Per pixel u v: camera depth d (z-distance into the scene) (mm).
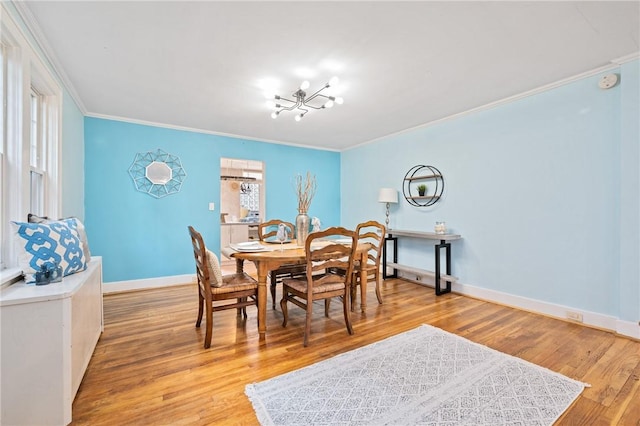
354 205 5582
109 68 2467
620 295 2451
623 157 2408
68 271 1779
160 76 2621
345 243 3115
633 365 1998
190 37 2035
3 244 1706
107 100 3211
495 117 3381
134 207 3951
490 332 2559
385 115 3754
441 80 2736
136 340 2391
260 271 2438
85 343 1857
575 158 2762
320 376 1877
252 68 2479
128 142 3898
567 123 2807
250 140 4902
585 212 2705
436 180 4059
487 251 3480
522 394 1693
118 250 3859
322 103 3330
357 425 1457
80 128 3438
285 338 2451
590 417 1512
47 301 1404
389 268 4781
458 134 3783
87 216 3650
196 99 3178
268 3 1693
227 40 2070
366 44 2123
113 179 3811
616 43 2137
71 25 1890
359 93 3020
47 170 2455
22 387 1374
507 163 3279
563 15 1812
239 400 1646
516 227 3209
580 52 2262
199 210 4402
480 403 1617
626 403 1615
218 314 3006
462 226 3748
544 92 2959
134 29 1939
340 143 5359
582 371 1931
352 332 2527
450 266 3859
